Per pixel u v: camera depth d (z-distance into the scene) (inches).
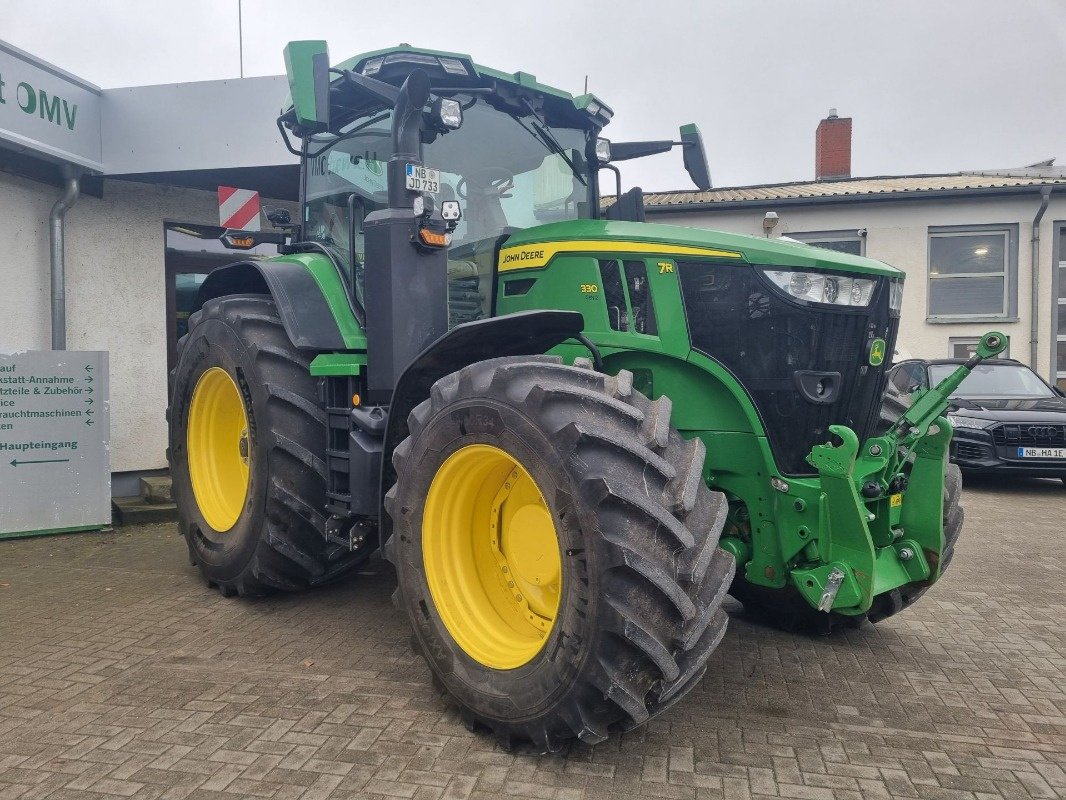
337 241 159.5
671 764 98.7
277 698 116.9
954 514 145.6
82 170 245.1
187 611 158.6
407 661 131.7
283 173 258.5
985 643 144.7
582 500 90.6
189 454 177.8
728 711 114.5
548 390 95.7
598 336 128.0
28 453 225.5
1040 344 502.3
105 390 234.4
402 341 127.4
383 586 177.0
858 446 124.3
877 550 133.0
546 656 95.2
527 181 156.5
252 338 153.7
